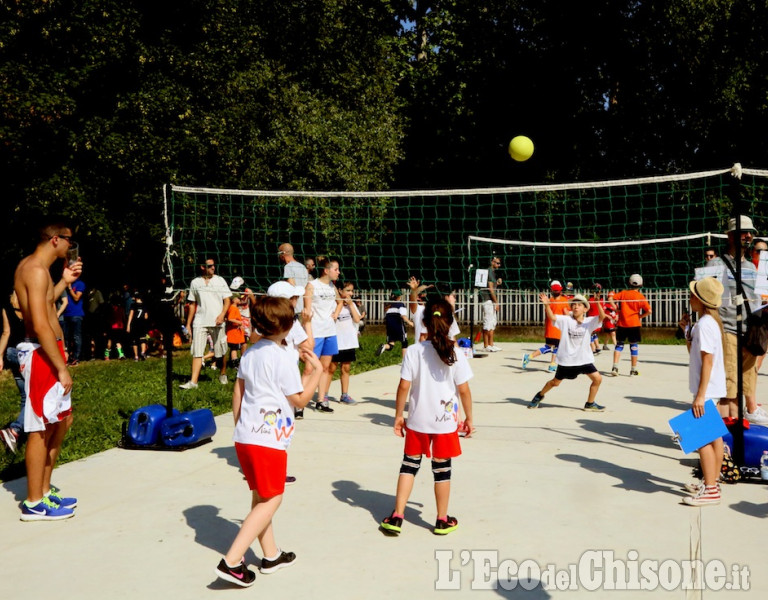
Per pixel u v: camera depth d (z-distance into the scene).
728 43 20.59
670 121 21.88
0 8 13.12
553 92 23.22
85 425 8.01
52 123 13.32
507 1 23.55
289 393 4.04
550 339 13.10
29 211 13.73
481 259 23.73
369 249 22.56
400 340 13.85
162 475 6.14
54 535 4.78
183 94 14.95
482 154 24.84
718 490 5.31
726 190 21.64
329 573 4.15
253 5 20.20
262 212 19.45
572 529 4.81
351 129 19.84
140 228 15.34
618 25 21.88
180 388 10.61
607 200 23.30
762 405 9.24
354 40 24.38
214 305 10.65
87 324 16.72
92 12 13.77
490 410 9.04
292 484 5.84
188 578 4.10
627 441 7.29
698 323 5.46
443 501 4.73
